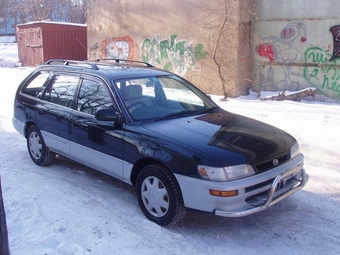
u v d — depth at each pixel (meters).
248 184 3.89
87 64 5.84
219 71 12.57
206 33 13.12
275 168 4.20
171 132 4.46
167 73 5.88
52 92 6.00
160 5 14.45
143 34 15.34
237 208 3.88
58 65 6.21
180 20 13.88
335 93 11.48
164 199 4.28
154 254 3.85
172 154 4.13
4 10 45.91
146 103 5.08
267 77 12.74
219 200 3.84
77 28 23.00
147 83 5.36
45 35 22.00
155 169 4.30
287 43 12.12
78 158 5.44
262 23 12.52
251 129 4.77
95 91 5.26
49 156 6.17
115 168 4.84
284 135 4.82
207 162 3.91
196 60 13.62
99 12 16.86
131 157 4.55
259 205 3.97
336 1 11.02
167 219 4.25
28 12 36.91
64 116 5.53
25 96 6.50
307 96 11.84
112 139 4.78
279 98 11.96
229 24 12.35
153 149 4.30
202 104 5.61
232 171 3.88
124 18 15.91
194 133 4.46
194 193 3.96
